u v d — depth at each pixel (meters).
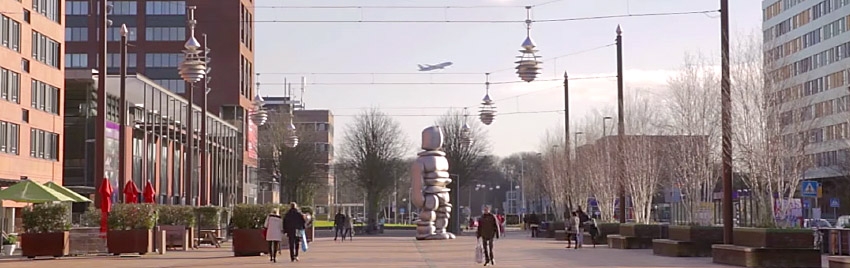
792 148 36.41
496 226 31.44
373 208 99.88
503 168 182.12
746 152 35.91
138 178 72.44
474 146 98.81
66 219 37.53
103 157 39.66
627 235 44.47
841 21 96.19
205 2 101.75
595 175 60.44
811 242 29.25
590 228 48.16
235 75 100.56
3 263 33.28
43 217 36.88
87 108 68.38
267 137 112.81
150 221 39.00
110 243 38.12
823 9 100.31
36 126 59.97
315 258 36.69
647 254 38.81
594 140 70.75
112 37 105.62
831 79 97.88
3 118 54.84
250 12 108.81
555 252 41.09
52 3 63.12
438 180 60.94
